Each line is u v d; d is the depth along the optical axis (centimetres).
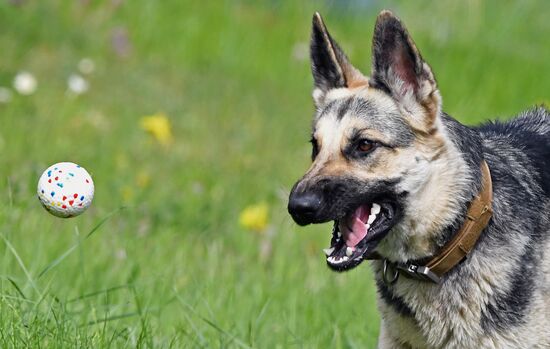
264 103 1884
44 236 1109
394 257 834
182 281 1096
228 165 1606
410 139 823
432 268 817
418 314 834
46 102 1642
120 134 1608
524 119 968
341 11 2234
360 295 1134
